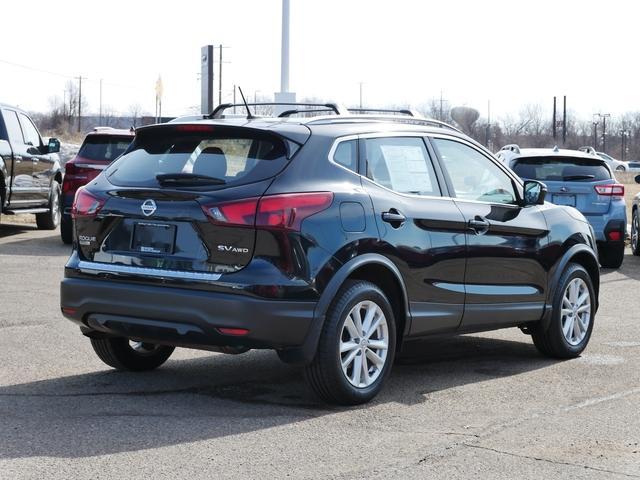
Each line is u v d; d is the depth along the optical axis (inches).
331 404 242.7
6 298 405.7
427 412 237.6
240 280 223.5
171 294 228.1
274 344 226.8
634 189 1859.0
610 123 5221.5
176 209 231.0
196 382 265.9
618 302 447.8
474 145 290.4
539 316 301.9
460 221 270.2
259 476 185.3
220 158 239.0
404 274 252.7
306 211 230.5
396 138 263.7
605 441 213.6
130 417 226.1
